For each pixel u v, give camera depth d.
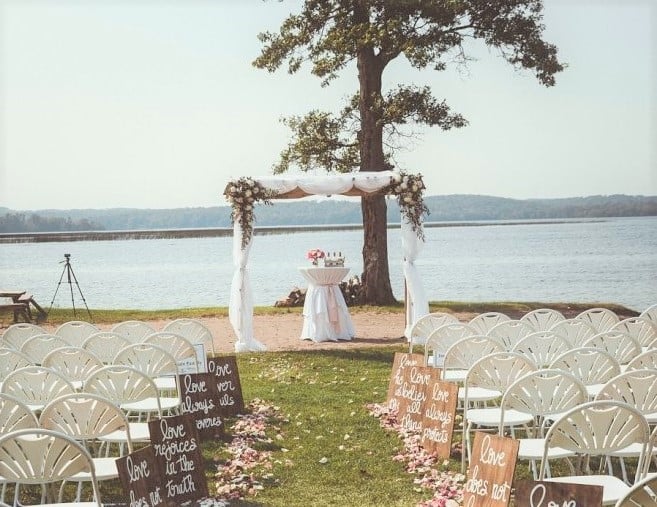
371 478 7.30
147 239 109.88
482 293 32.53
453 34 24.58
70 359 7.77
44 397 6.84
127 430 5.86
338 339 16.97
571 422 5.28
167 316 22.67
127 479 5.61
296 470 7.55
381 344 16.14
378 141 24.77
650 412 6.06
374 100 24.28
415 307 15.91
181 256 66.38
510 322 8.94
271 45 25.36
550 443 5.31
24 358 7.92
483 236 84.75
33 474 5.03
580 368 7.00
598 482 5.42
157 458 6.29
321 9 24.95
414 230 15.94
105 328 20.70
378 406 9.98
